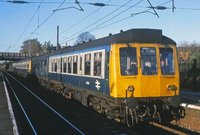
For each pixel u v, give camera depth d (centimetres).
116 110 841
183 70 1627
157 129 808
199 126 815
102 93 882
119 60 777
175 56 827
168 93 808
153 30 806
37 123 870
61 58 1496
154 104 801
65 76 1396
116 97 773
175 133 746
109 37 862
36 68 2542
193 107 833
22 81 3397
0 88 2167
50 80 1827
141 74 780
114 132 719
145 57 791
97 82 926
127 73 777
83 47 1100
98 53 917
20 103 1324
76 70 1192
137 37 790
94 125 806
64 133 732
